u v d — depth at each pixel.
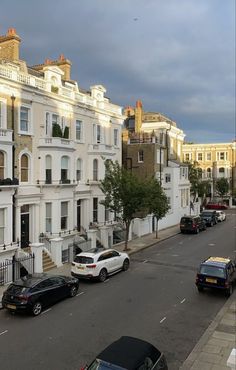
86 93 34.59
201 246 32.97
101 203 30.28
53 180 26.70
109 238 32.38
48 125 27.53
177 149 55.50
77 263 21.33
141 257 28.25
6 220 22.47
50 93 27.16
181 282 21.50
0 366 11.57
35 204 25.91
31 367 11.52
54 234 26.72
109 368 8.78
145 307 17.16
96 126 33.47
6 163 23.06
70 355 12.34
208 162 82.12
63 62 33.62
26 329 14.52
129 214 29.75
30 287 16.06
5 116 23.64
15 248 22.44
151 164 43.69
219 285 18.70
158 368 9.38
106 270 21.97
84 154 31.89
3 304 16.17
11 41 27.67
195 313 16.45
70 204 28.34
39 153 26.45
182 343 13.38
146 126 51.06
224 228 45.38
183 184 51.44
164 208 34.78
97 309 16.81
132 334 14.11
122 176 29.38
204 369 11.52
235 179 80.12
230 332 14.38
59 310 16.67
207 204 72.19
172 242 35.19
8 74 23.86
